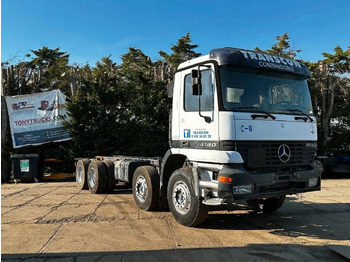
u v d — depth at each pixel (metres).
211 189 5.18
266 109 5.40
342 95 15.30
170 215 6.65
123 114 13.82
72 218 6.44
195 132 5.62
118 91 13.95
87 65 14.44
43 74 14.78
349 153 13.26
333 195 9.16
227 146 4.97
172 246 4.80
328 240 5.15
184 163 6.16
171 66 15.03
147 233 5.43
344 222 6.26
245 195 4.84
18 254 4.50
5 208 7.39
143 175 7.08
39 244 4.91
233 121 5.00
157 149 13.62
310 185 5.59
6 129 12.87
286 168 5.44
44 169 13.38
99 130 12.96
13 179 12.73
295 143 5.57
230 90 5.19
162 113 13.99
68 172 13.30
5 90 13.33
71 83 13.84
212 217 6.60
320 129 13.88
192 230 5.63
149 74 14.91
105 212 6.93
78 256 4.41
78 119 12.97
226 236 5.32
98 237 5.22
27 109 13.04
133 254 4.48
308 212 7.11
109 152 13.05
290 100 5.77
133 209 7.21
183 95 6.02
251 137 5.09
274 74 5.66
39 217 6.53
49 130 13.20
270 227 5.90
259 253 4.54
